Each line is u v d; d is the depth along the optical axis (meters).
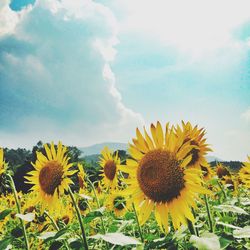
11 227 1.81
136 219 1.16
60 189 1.09
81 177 1.74
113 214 1.67
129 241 0.73
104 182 1.76
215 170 2.19
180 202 0.88
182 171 0.89
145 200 0.94
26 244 0.98
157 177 0.90
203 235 0.66
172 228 1.22
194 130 1.23
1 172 1.03
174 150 0.91
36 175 1.19
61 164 1.14
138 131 0.97
